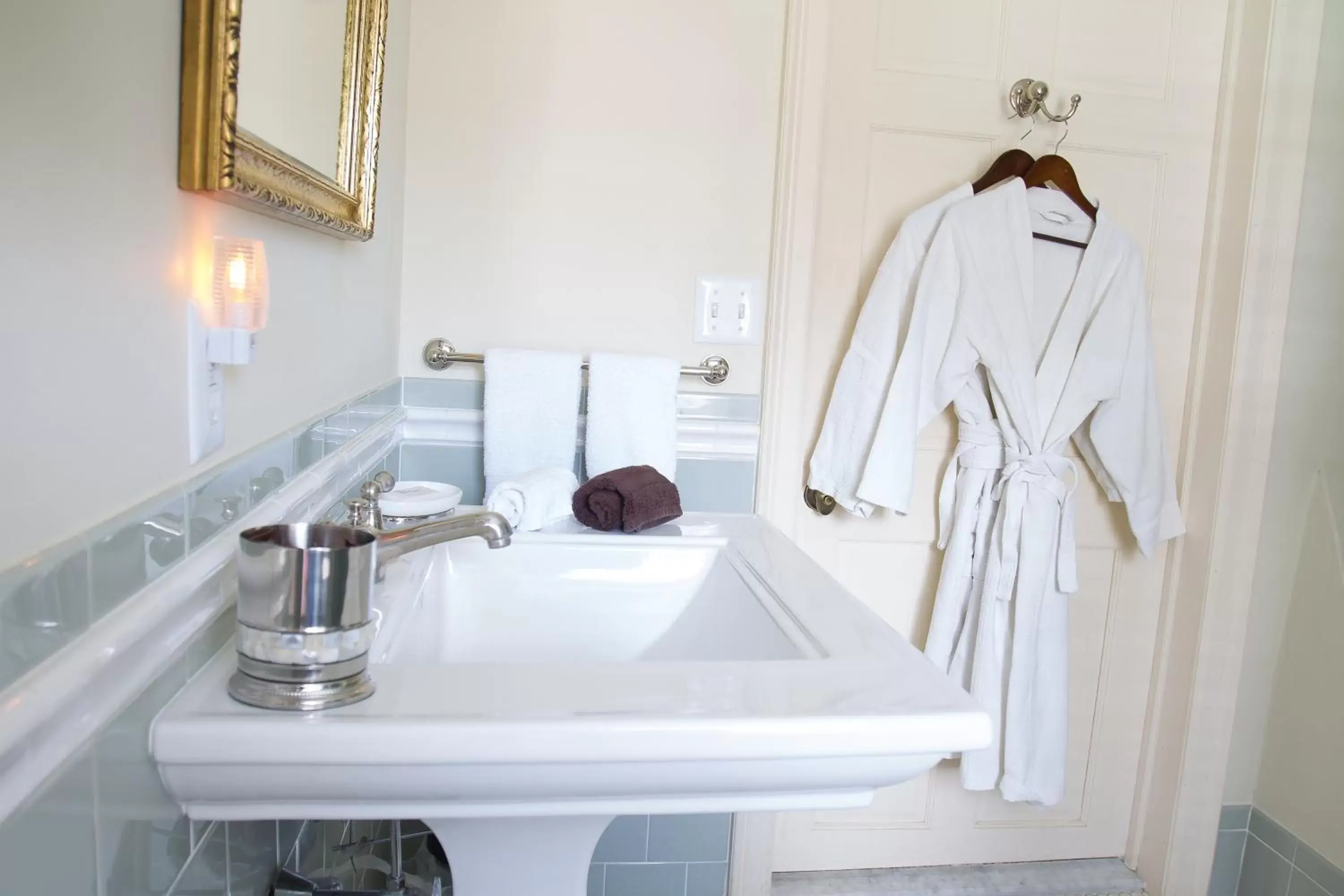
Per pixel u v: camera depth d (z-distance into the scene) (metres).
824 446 1.80
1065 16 1.88
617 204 1.67
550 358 1.58
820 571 1.18
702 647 1.17
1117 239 1.83
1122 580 2.04
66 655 0.49
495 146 1.63
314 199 0.91
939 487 1.95
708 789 0.73
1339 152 1.89
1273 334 1.89
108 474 0.56
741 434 1.75
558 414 1.58
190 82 0.64
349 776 0.66
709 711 0.72
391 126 1.46
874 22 1.82
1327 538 1.92
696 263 1.69
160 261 0.63
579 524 1.41
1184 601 2.00
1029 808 2.07
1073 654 2.05
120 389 0.57
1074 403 1.81
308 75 0.93
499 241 1.64
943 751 0.73
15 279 0.45
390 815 0.71
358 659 0.70
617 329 1.69
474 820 0.82
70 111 0.50
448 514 1.27
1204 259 1.96
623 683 0.76
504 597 1.25
